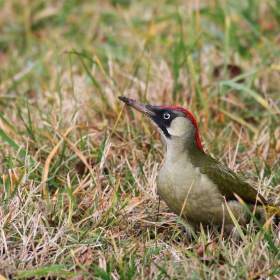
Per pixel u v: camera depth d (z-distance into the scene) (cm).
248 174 1127
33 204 973
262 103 1272
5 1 1823
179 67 1340
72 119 1173
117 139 1227
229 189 944
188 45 1536
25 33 1769
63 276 848
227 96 1378
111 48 1608
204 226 970
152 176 1065
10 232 925
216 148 1199
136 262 874
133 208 1024
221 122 1291
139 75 1440
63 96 1309
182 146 949
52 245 896
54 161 1131
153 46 1611
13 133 1166
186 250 869
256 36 1614
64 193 1016
